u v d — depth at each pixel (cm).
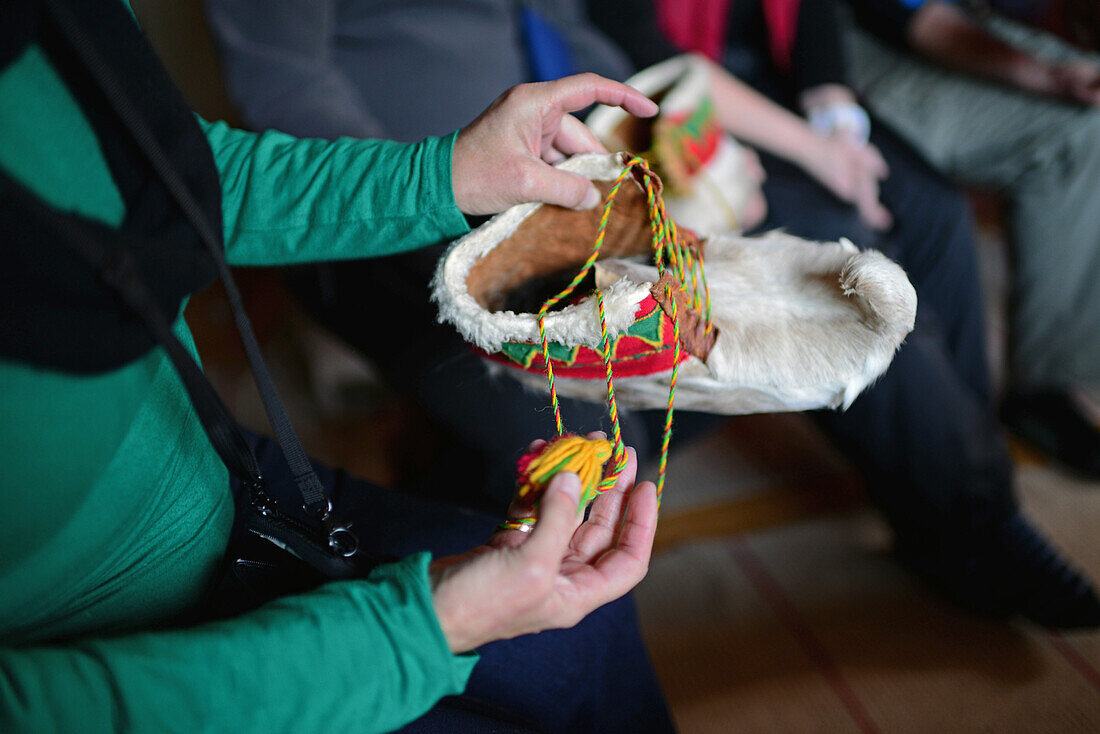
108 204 45
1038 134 135
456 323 53
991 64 137
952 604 110
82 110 45
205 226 48
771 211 115
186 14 166
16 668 38
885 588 113
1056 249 136
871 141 132
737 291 59
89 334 40
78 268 39
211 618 56
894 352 55
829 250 59
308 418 148
